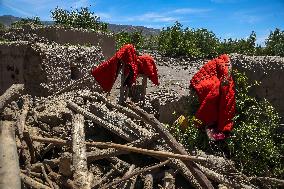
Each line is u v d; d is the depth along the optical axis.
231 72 6.59
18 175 3.57
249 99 6.59
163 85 9.90
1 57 8.76
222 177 5.20
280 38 14.48
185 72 12.99
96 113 6.60
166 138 5.52
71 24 18.30
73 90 8.89
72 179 4.94
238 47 18.83
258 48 16.47
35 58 8.14
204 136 6.36
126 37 20.86
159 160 5.62
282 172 5.95
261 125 6.41
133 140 5.92
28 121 6.48
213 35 19.31
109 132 6.47
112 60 7.48
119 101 7.59
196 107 6.95
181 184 5.31
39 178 5.10
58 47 8.72
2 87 8.84
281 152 6.23
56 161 5.34
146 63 7.88
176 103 7.18
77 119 6.28
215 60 6.82
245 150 6.20
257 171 5.98
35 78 8.23
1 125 4.70
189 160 4.95
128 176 4.86
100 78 7.57
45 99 7.76
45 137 6.02
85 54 9.57
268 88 6.62
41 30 11.38
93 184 4.98
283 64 6.47
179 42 18.19
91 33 12.45
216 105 6.31
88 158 5.45
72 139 5.54
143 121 6.39
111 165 5.61
